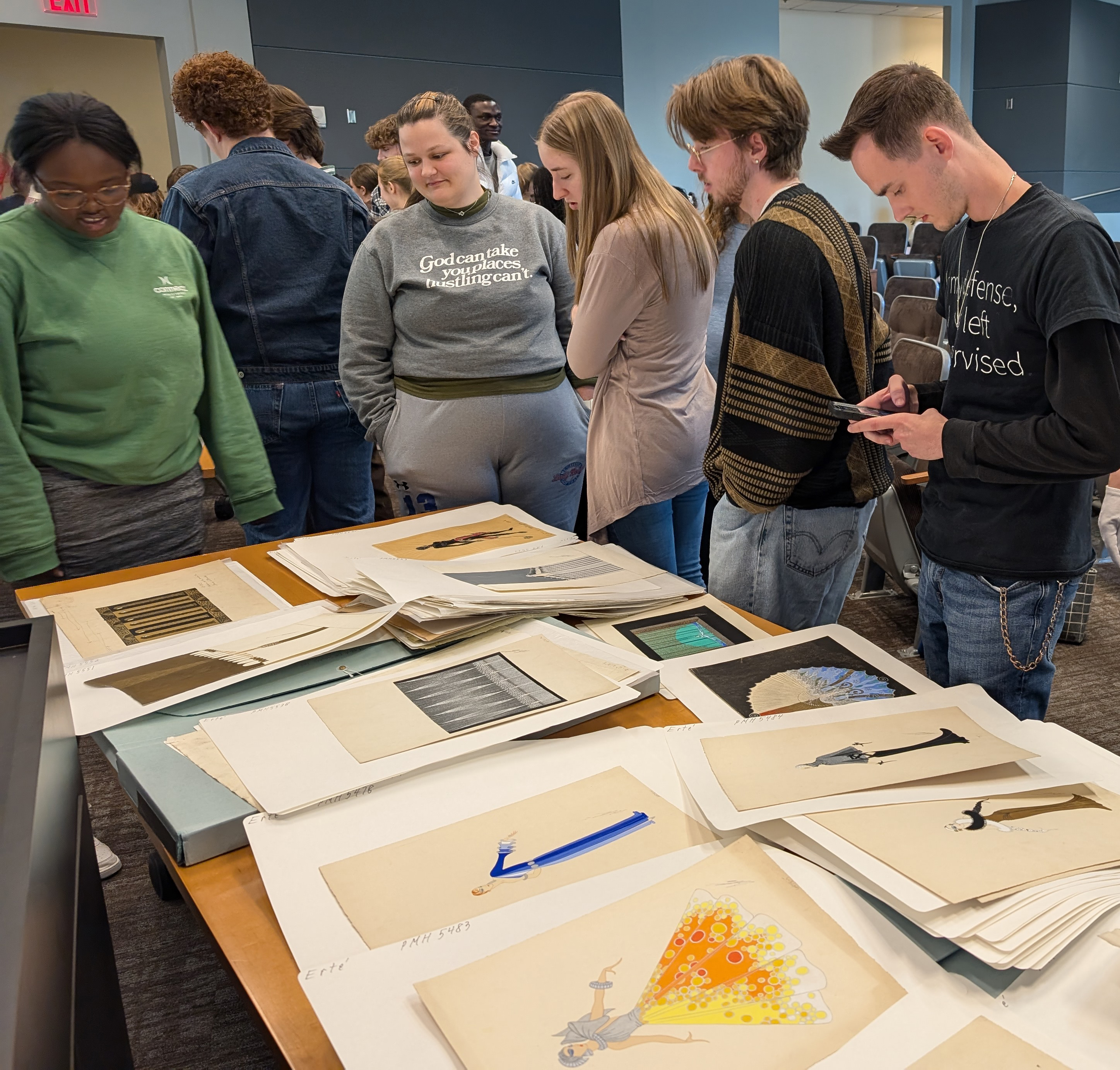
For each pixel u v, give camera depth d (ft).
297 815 2.62
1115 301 3.34
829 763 2.68
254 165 6.76
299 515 7.60
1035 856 2.19
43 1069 1.34
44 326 4.88
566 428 6.53
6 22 18.38
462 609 3.62
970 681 4.38
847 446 4.38
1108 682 8.44
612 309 5.35
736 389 4.15
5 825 1.74
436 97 5.81
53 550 5.13
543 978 2.00
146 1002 4.84
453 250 6.04
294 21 21.97
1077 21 34.17
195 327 5.53
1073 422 3.39
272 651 3.60
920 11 35.45
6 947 1.42
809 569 4.58
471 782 2.77
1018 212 3.64
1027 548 4.02
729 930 2.12
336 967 2.07
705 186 4.60
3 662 2.65
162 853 2.81
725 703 3.24
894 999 1.94
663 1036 1.85
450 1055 1.84
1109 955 2.03
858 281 4.11
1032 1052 1.79
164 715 3.20
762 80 4.19
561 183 5.50
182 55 20.51
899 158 3.83
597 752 2.92
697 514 6.61
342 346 6.36
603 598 3.99
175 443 5.47
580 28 26.58
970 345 3.92
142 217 5.39
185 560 4.97
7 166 4.77
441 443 6.15
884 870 2.17
